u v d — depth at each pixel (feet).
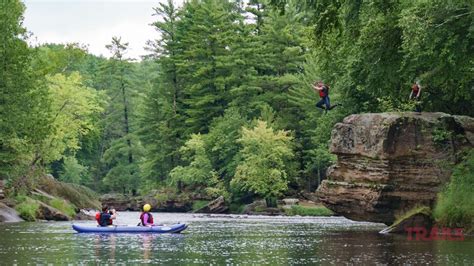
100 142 385.09
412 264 65.77
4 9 174.50
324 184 120.47
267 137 252.42
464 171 106.01
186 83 316.60
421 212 107.14
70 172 356.38
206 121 303.48
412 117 110.73
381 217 113.70
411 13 91.81
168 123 311.27
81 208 208.64
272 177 248.32
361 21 104.94
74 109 243.60
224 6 347.36
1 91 169.48
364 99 171.12
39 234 114.32
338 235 113.09
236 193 266.57
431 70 117.19
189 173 276.00
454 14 90.12
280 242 97.40
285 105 285.43
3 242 95.86
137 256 75.20
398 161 110.32
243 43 294.46
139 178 339.77
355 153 115.03
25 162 193.98
